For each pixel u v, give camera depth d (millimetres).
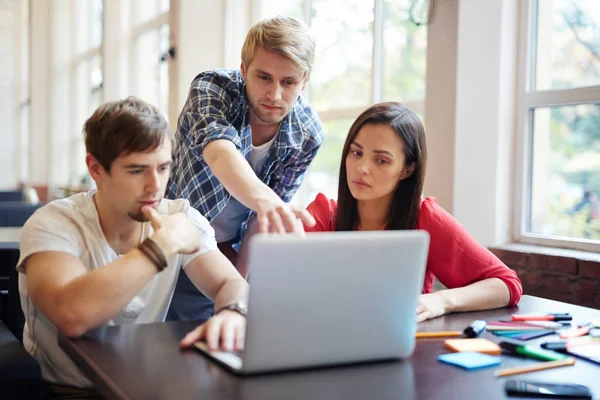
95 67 6891
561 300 2307
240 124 1991
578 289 2248
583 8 2424
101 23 6129
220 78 1983
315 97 3631
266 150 2113
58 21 7395
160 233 1289
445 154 2625
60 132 7453
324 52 3553
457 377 1031
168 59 4297
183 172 2092
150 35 5484
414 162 1715
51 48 7379
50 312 1214
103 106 1355
